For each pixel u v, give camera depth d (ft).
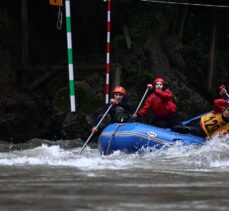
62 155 65.67
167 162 56.18
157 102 76.95
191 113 111.75
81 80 107.24
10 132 99.91
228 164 54.44
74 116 98.68
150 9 116.16
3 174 45.16
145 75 111.96
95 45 126.31
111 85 103.86
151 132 69.62
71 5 125.39
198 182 41.27
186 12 125.39
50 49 126.72
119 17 116.16
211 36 128.98
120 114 75.46
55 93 105.50
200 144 69.67
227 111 71.41
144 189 37.14
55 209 29.45
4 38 115.14
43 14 127.13
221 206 31.24
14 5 123.03
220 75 132.26
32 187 37.88
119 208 29.91
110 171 47.50
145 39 115.24
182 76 119.34
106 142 71.41
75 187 37.86
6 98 105.19
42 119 106.01
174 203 31.91
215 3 128.36
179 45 121.29
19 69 111.75
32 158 59.67
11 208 29.81
